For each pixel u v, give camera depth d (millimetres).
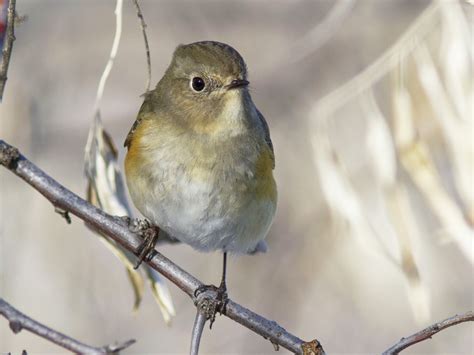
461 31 9391
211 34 15258
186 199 8383
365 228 9406
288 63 14438
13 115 13055
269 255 13461
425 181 9297
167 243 9266
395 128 9445
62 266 13383
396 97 9469
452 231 9180
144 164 8430
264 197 8609
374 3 14773
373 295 13008
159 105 8656
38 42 14586
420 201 12898
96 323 13242
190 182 8359
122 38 15359
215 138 8359
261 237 8844
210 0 15359
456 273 12898
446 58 9445
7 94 13156
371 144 9516
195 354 7539
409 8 14766
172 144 8359
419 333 6488
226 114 8352
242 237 8695
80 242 13594
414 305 9203
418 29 9484
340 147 13328
